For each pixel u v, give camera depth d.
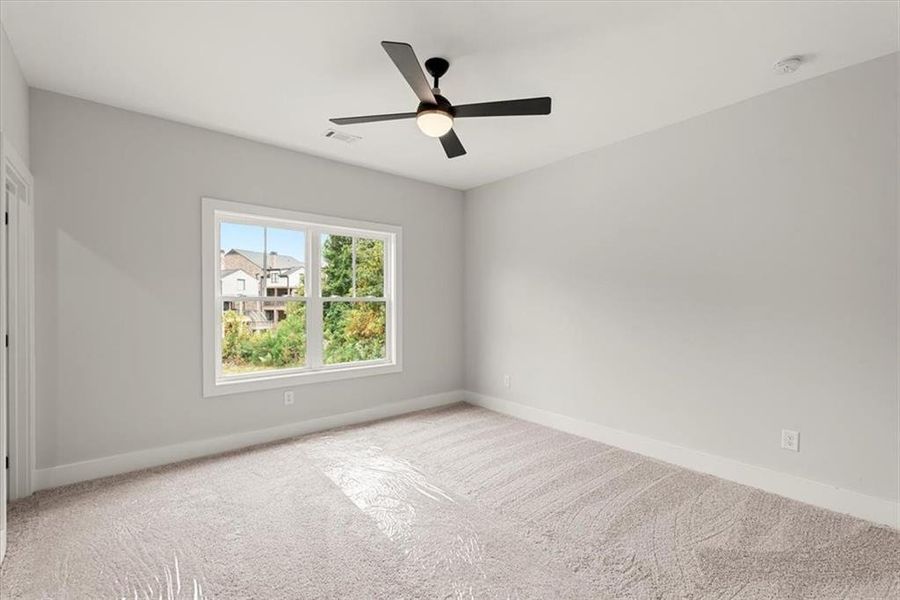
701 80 2.63
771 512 2.50
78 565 1.98
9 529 2.26
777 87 2.72
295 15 2.04
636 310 3.50
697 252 3.13
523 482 2.90
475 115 2.39
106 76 2.58
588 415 3.84
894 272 2.33
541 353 4.25
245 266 3.66
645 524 2.37
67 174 2.80
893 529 2.30
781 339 2.73
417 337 4.72
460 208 5.08
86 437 2.87
